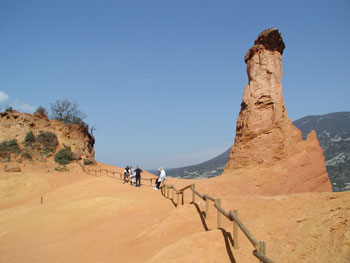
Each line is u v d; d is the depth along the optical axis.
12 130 45.88
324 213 6.94
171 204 16.45
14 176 35.22
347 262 4.88
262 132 20.19
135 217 14.61
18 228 15.72
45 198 28.06
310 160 19.44
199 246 7.73
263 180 17.88
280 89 21.45
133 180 29.34
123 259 9.13
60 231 14.50
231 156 21.95
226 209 10.20
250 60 22.39
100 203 17.64
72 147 50.41
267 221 8.10
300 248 6.07
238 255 7.04
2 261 10.81
